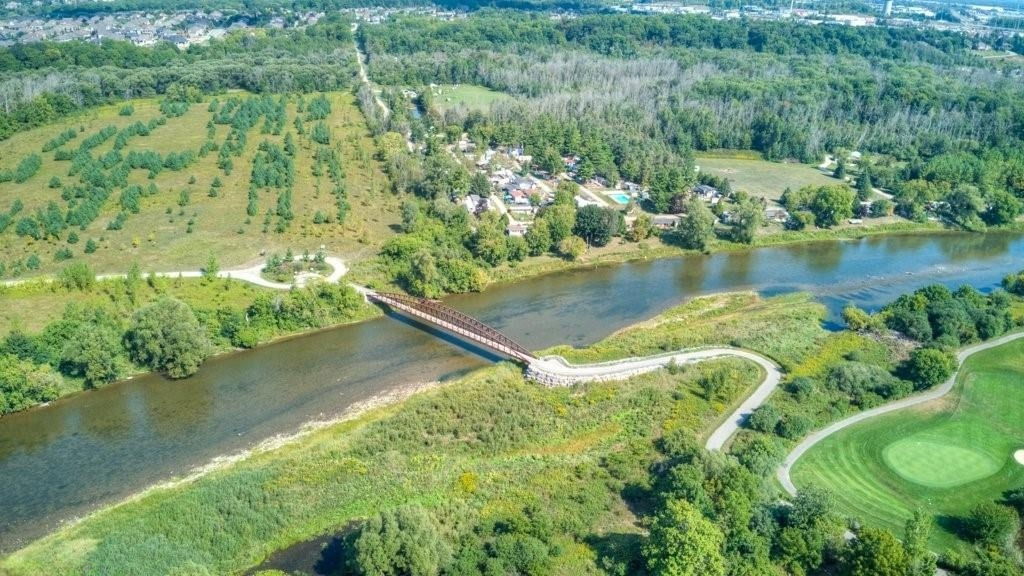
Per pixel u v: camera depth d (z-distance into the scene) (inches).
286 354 6633.9
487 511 4463.6
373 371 6402.6
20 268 7401.6
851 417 5595.5
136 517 4451.3
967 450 5201.8
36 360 5861.2
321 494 4648.1
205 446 5300.2
